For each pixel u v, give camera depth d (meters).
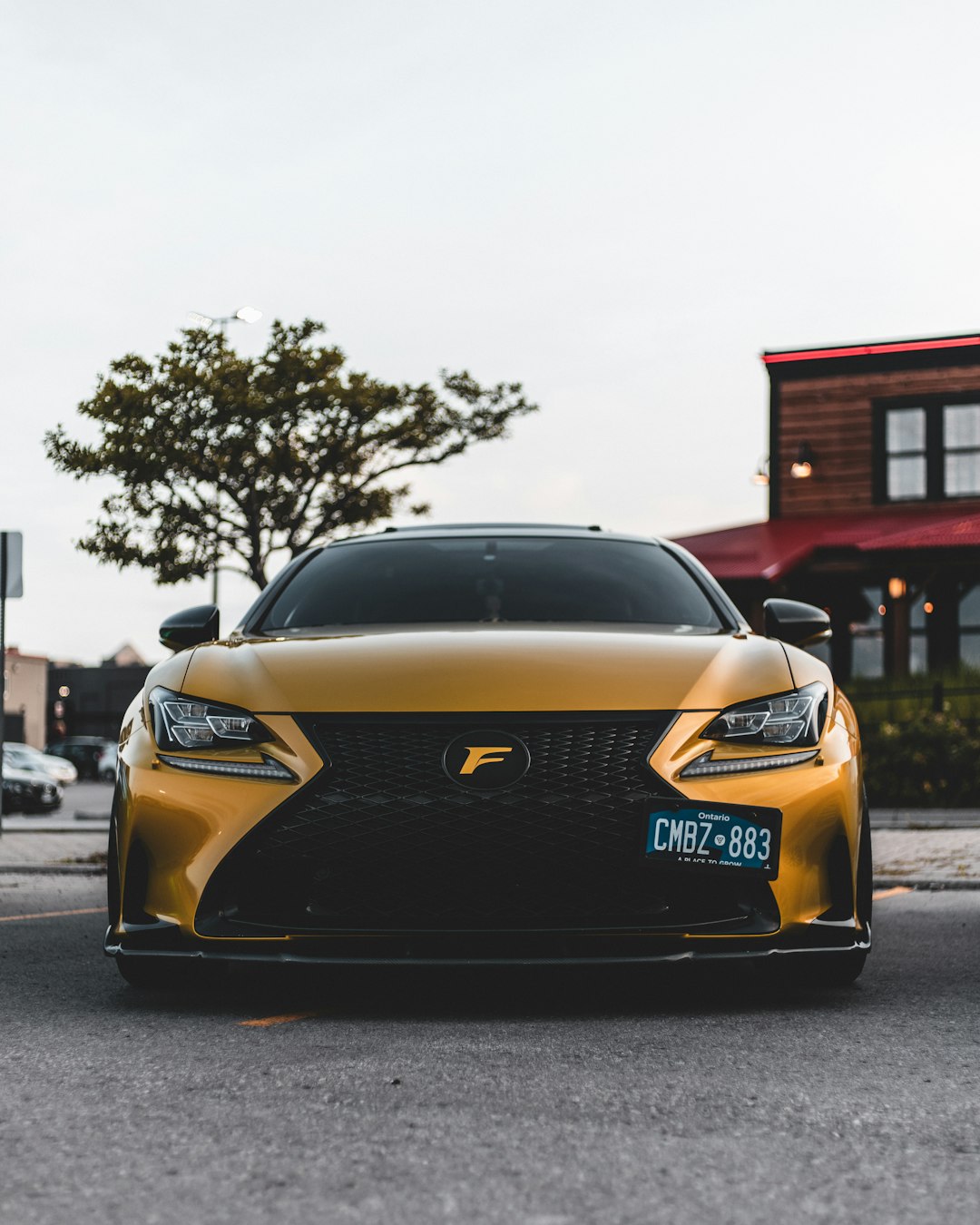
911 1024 3.79
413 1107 2.90
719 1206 2.30
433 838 3.74
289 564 5.51
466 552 5.34
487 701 3.84
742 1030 3.69
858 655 21.72
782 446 23.42
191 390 11.06
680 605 4.95
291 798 3.78
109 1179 2.45
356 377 11.65
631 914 3.78
